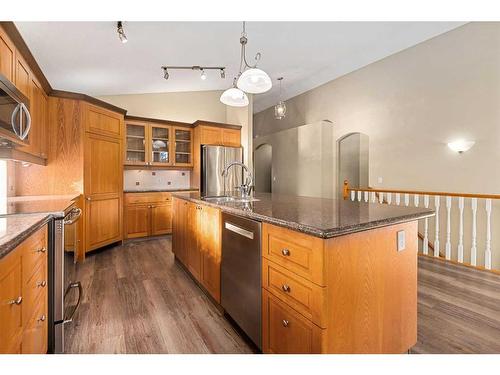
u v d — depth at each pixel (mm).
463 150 3654
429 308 2107
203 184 4859
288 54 4195
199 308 2135
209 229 2211
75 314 2029
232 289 1821
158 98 5172
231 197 2746
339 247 1151
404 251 1464
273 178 6871
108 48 3176
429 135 4047
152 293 2408
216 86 5328
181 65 4016
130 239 4281
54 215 1597
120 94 4879
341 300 1160
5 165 2674
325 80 5625
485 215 3496
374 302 1298
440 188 3934
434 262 3285
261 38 3531
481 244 3529
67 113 3287
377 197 4398
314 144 5695
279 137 6660
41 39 2777
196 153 5098
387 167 4617
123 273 2912
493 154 3420
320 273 1104
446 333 1764
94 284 2605
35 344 1276
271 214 1477
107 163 3762
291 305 1268
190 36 3201
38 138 2750
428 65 4020
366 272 1262
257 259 1521
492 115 3422
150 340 1708
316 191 5637
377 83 4738
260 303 1498
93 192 3518
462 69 3668
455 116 3752
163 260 3379
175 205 3246
